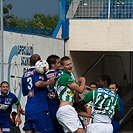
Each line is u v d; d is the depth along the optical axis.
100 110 20.59
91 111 21.59
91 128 20.64
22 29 33.34
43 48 35.28
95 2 39.19
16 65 31.20
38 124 19.34
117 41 38.81
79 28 39.28
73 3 39.59
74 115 19.50
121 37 38.75
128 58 51.00
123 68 50.09
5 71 29.81
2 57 29.47
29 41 33.06
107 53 45.75
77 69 40.88
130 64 51.56
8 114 24.77
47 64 19.75
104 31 39.00
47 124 19.67
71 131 19.42
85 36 39.25
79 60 41.19
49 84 19.31
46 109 19.66
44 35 37.28
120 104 21.86
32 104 19.55
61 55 38.66
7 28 31.69
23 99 31.88
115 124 22.75
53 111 19.94
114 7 38.91
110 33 38.94
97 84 21.31
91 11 39.31
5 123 24.69
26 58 32.62
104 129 20.55
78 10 39.53
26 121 19.62
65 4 39.59
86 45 39.22
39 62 19.67
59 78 19.59
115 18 38.81
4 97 24.41
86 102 20.66
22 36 32.09
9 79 30.30
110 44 38.94
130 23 38.56
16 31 32.41
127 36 38.69
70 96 19.56
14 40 31.02
